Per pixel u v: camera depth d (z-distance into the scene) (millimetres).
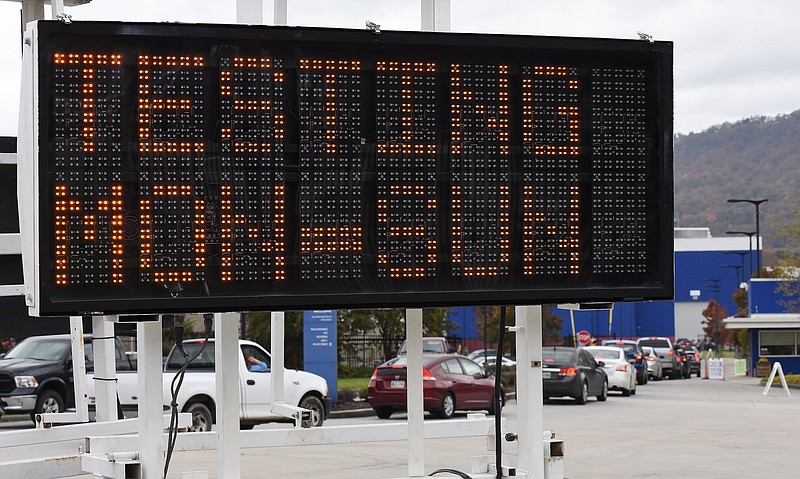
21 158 12953
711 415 38844
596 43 14578
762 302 99188
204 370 30719
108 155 12828
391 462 23891
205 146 13180
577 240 14578
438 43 14055
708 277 168000
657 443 28219
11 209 19719
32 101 12594
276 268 13414
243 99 13344
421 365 15969
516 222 14359
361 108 13805
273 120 13453
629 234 14734
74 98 12734
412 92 14016
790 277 89688
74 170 12695
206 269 13148
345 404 44625
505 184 14336
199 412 29984
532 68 14469
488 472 16859
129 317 13133
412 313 15938
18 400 33719
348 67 13773
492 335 99125
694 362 97938
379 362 68375
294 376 32594
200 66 13195
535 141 14453
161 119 13039
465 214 14172
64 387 34594
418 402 15938
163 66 13062
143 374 14039
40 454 25172
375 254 13820
